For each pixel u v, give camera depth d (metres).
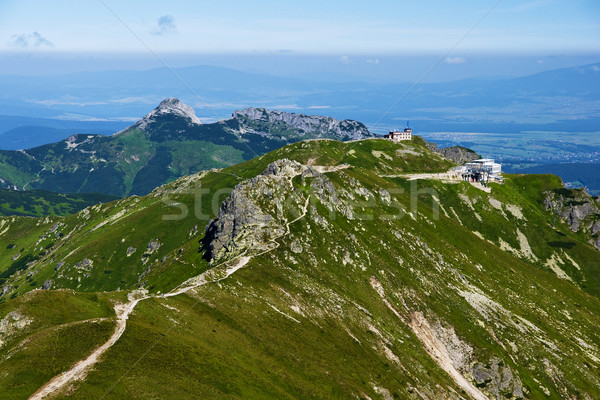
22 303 127.62
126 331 122.19
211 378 116.50
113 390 100.25
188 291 164.38
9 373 100.94
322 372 150.12
